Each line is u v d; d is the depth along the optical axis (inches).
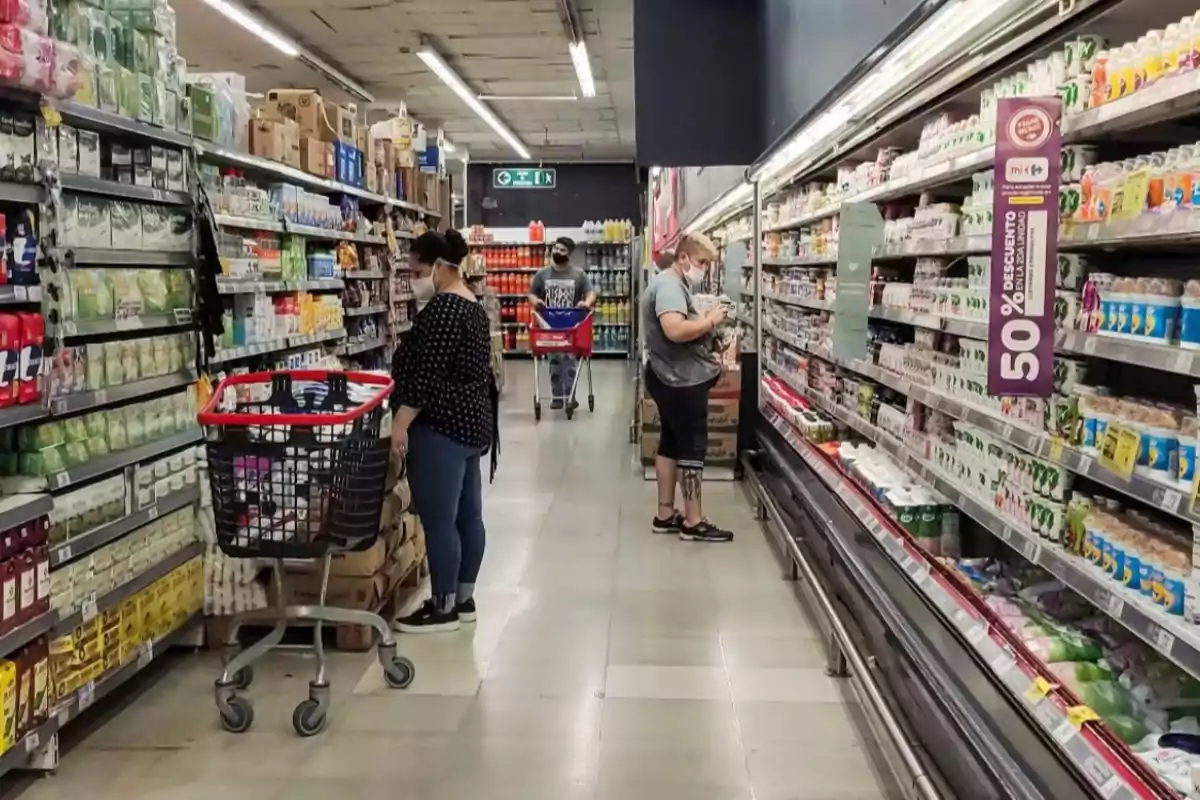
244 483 129.3
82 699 123.8
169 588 147.5
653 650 159.3
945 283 123.2
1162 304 75.3
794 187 252.4
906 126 148.1
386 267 318.0
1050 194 80.5
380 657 144.2
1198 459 65.8
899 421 147.9
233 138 191.8
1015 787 76.1
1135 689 85.8
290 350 226.5
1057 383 93.0
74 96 124.4
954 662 98.3
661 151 277.9
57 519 121.7
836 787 115.8
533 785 116.5
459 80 533.6
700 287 362.0
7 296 112.5
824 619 151.3
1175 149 73.7
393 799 113.5
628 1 396.2
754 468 266.1
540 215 853.8
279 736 129.6
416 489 164.6
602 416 441.7
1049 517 93.3
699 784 116.6
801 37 210.2
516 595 187.6
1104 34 91.1
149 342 146.4
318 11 409.7
